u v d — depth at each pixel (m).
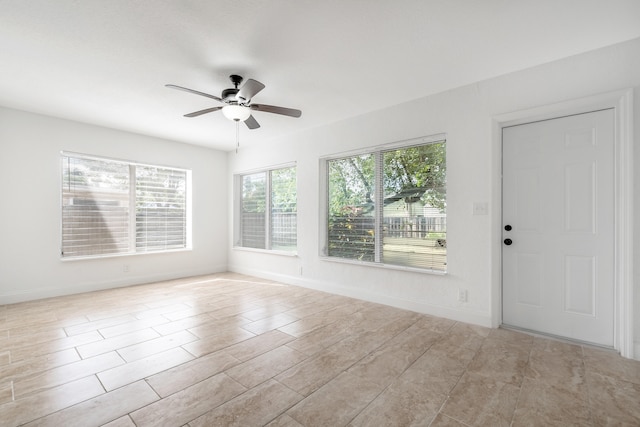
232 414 1.62
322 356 2.28
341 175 4.14
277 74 2.74
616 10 1.89
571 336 2.53
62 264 3.99
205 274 5.42
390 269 3.53
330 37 2.18
